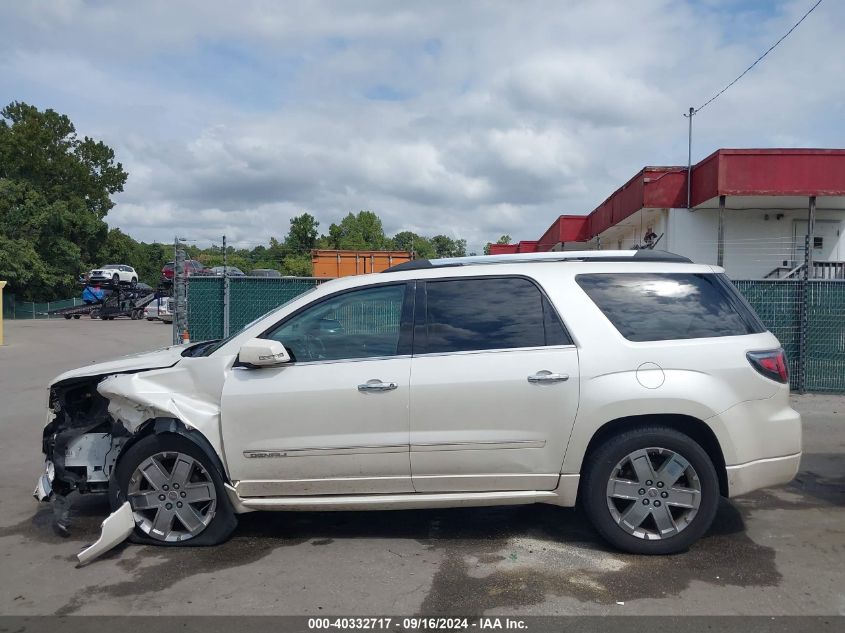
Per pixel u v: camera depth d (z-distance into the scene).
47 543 4.84
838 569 4.25
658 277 4.72
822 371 10.30
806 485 6.05
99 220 56.84
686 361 4.41
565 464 4.41
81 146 63.41
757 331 4.67
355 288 4.79
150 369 4.93
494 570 4.27
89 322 32.12
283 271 46.31
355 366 4.52
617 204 20.89
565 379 4.38
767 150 15.80
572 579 4.12
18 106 60.81
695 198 17.59
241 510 4.61
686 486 4.43
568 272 4.70
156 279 84.00
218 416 4.60
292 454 4.48
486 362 4.44
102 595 3.98
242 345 4.70
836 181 15.70
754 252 17.92
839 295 10.21
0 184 49.69
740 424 4.41
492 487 4.47
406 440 4.42
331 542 4.79
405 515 5.35
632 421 4.46
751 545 4.64
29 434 8.34
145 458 4.64
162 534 4.68
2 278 46.16
